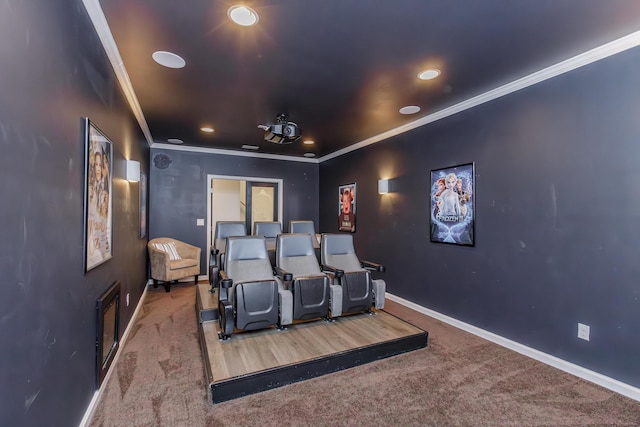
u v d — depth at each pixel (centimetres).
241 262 299
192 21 186
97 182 188
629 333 208
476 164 313
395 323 303
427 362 255
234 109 342
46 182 123
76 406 160
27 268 109
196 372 238
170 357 261
